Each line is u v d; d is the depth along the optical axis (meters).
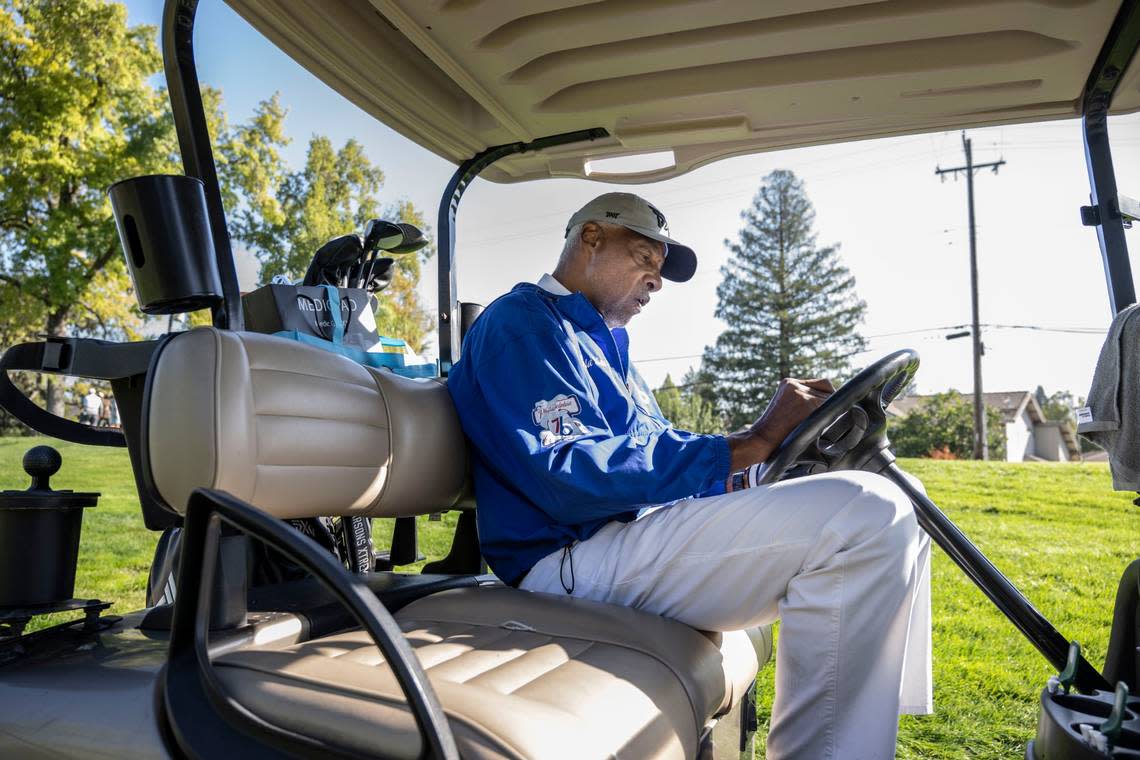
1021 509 8.09
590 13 1.49
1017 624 1.53
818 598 1.33
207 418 1.21
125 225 1.41
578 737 0.89
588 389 1.57
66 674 1.09
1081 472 11.59
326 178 17.92
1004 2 1.44
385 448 1.52
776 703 1.36
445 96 1.87
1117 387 1.36
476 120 1.96
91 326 17.14
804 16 1.50
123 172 15.80
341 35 1.54
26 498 1.28
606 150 2.07
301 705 0.93
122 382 1.52
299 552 0.89
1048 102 1.78
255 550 1.76
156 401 1.24
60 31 15.60
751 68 1.69
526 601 1.38
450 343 2.17
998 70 1.65
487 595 1.43
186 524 1.05
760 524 1.40
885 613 1.33
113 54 15.97
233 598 1.15
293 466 1.33
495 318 1.64
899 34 1.55
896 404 33.69
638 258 1.87
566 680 1.02
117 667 1.10
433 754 0.80
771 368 35.84
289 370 1.36
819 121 1.89
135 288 1.44
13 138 15.17
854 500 1.36
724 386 36.25
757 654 1.68
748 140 1.98
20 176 15.48
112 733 0.99
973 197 23.91
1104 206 1.69
